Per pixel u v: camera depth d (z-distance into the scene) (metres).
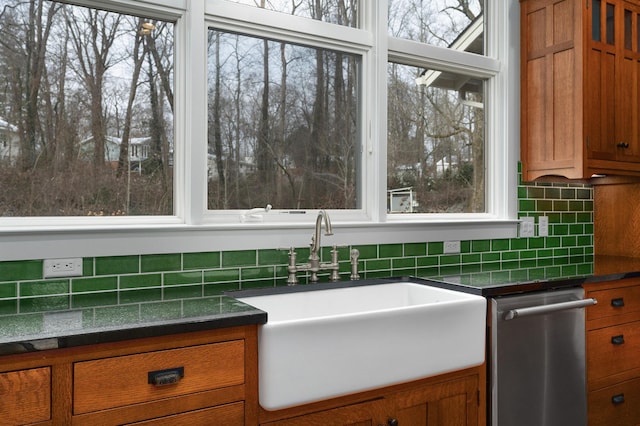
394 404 1.73
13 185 1.79
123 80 1.98
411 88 2.72
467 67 2.87
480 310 1.87
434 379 1.83
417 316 1.70
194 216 2.03
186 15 2.05
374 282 2.22
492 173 2.99
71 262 1.79
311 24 2.34
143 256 1.92
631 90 2.91
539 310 2.08
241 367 1.45
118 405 1.28
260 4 2.27
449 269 2.63
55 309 1.53
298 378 1.47
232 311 1.48
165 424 1.33
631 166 2.90
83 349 1.24
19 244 1.70
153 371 1.32
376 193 2.49
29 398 1.17
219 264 2.07
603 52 2.77
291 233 2.23
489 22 3.03
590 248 3.38
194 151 2.03
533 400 2.13
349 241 2.39
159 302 1.65
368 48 2.51
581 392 2.30
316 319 1.50
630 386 2.53
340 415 1.62
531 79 2.95
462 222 2.76
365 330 1.59
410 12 2.73
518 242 3.00
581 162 2.68
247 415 1.46
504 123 2.96
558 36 2.81
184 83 2.06
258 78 2.25
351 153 2.50
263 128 2.26
